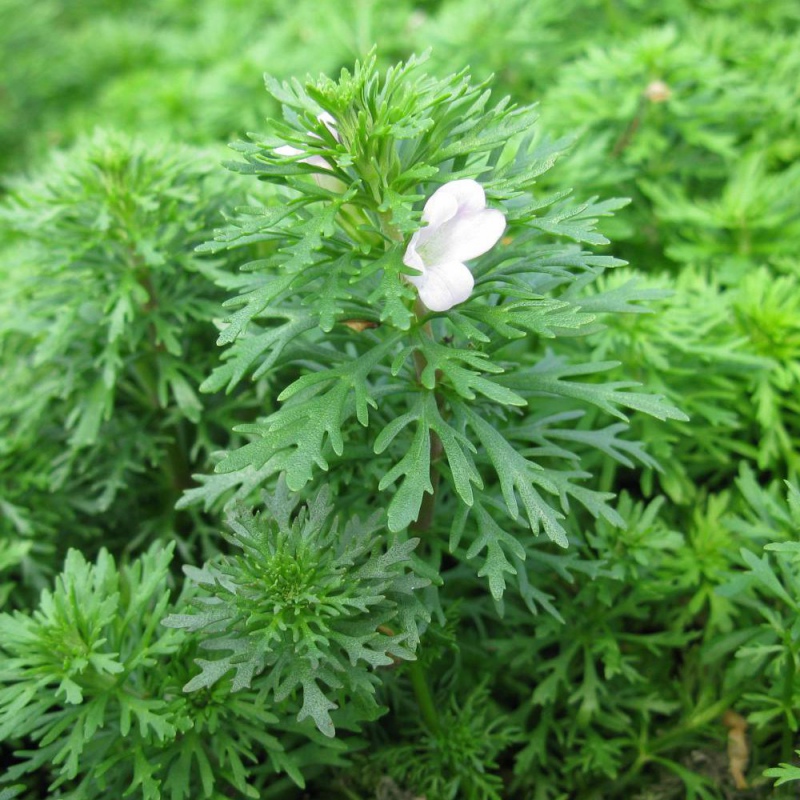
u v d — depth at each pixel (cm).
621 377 14
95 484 14
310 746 12
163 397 14
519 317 10
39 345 14
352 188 9
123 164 14
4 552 14
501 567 10
